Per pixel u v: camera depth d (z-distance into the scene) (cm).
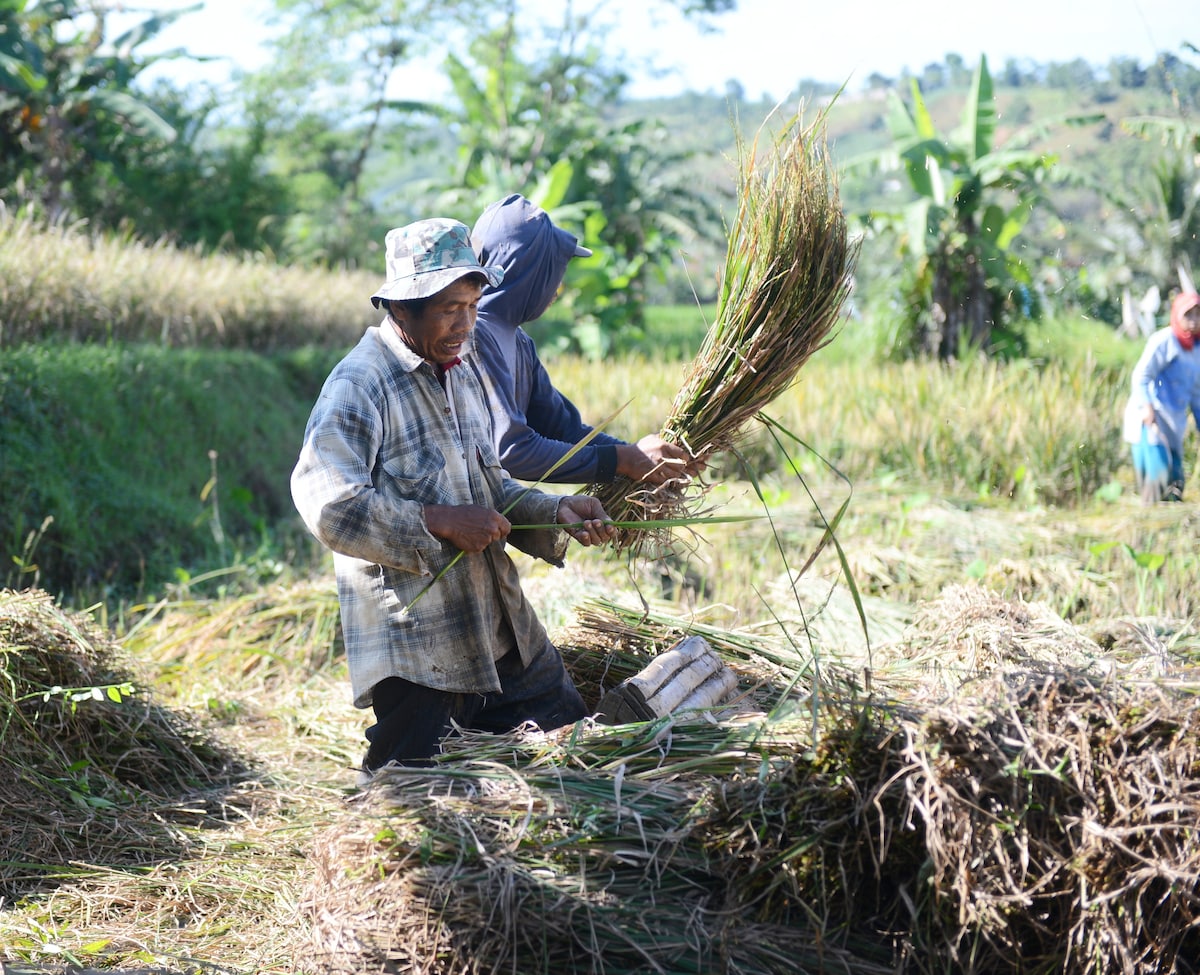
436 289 276
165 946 254
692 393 326
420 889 227
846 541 634
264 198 1948
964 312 1410
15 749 329
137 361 830
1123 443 819
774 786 239
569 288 1756
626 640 371
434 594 289
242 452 870
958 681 269
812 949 228
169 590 599
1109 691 238
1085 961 217
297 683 462
